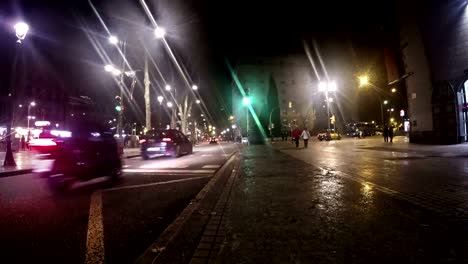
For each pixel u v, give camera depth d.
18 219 4.80
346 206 4.91
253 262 2.83
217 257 2.97
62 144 7.83
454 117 19.89
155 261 2.92
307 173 9.12
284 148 26.39
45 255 3.31
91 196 6.68
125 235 3.98
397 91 29.98
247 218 4.35
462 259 2.80
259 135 68.12
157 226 4.37
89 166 8.05
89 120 8.81
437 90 21.16
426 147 18.59
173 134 18.86
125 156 18.88
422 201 5.12
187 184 8.19
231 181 7.95
